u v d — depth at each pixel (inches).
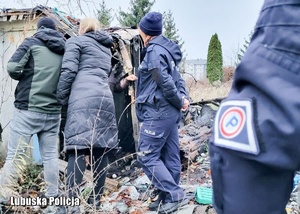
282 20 30.3
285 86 28.3
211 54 862.5
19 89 137.0
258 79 29.3
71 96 125.8
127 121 220.5
